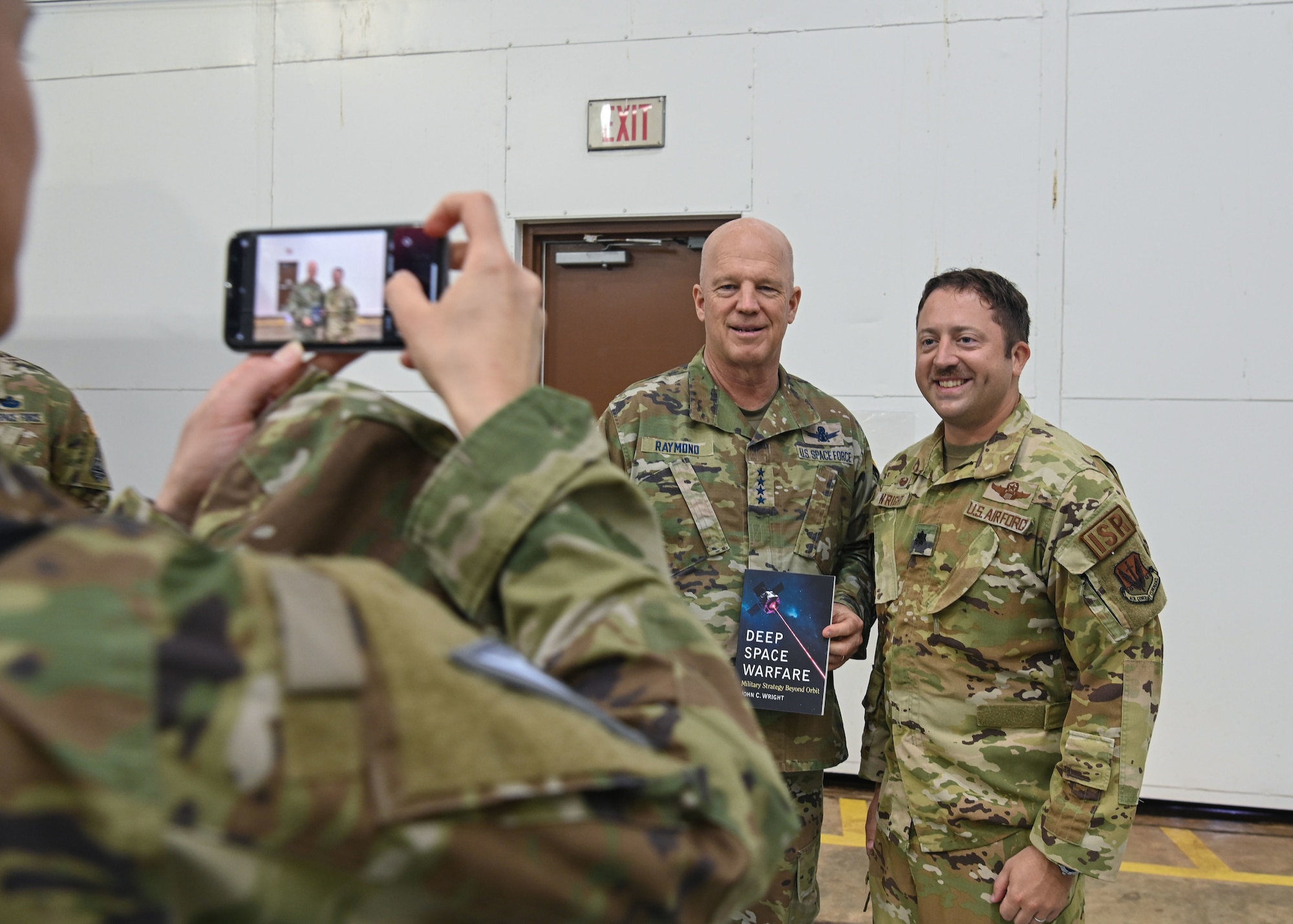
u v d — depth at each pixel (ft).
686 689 1.40
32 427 5.81
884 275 10.28
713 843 1.24
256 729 0.93
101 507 6.23
